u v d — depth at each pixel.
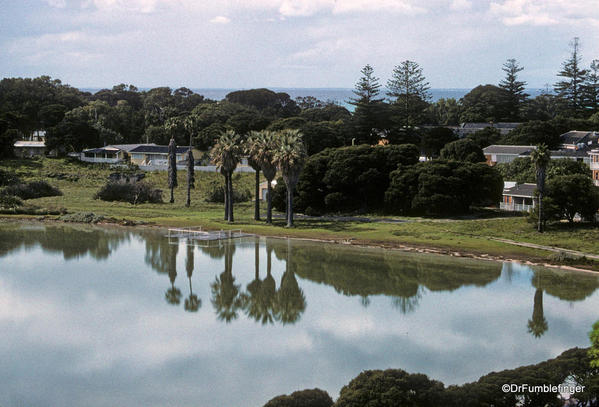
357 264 78.56
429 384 38.62
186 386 43.16
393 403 36.38
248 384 43.44
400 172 112.19
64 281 68.88
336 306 60.97
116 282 68.94
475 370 45.06
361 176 113.19
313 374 44.81
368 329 54.22
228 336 52.50
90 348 49.72
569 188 89.25
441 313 58.50
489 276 72.12
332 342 51.06
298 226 103.25
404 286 67.94
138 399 41.34
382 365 46.19
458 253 83.25
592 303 61.34
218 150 105.81
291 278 71.50
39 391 42.44
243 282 69.88
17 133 182.25
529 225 92.81
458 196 107.38
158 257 81.75
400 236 93.75
